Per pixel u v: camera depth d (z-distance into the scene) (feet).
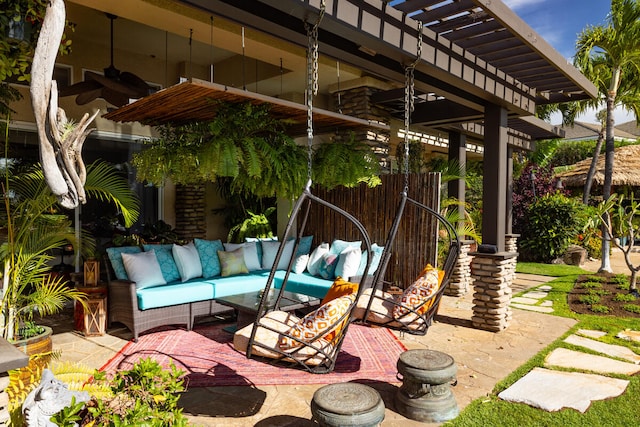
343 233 23.70
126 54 23.13
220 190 26.86
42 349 11.02
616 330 17.17
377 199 22.25
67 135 6.65
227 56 24.62
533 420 9.97
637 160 42.75
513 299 22.88
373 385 12.10
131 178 23.29
